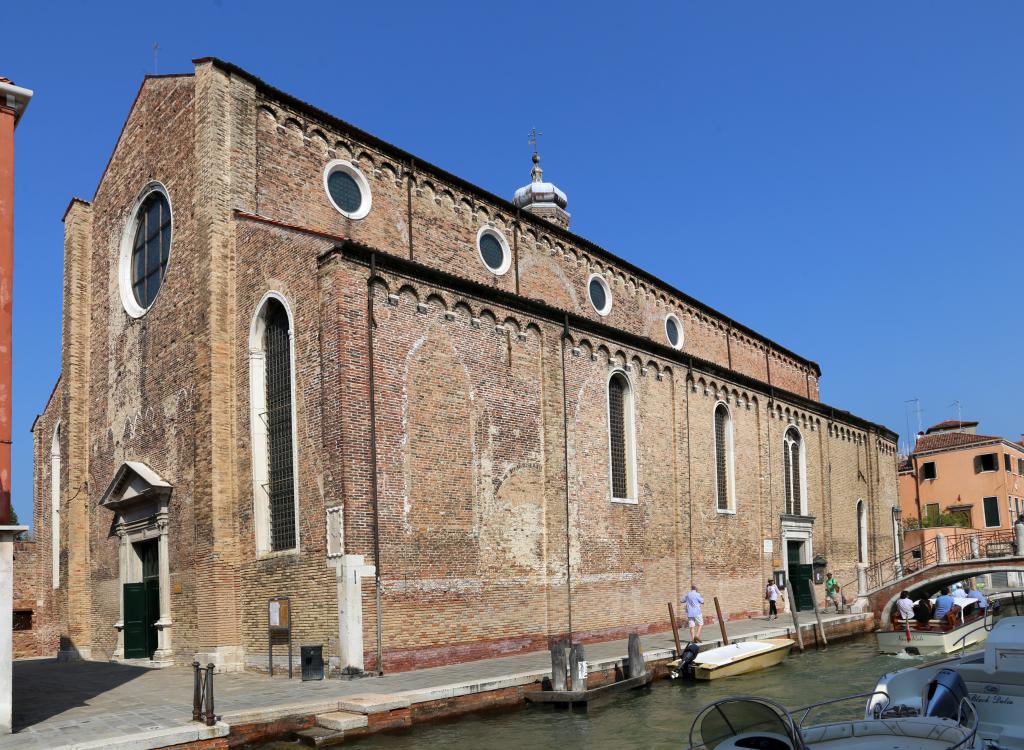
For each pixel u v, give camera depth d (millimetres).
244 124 26703
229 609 24375
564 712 20312
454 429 25188
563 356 29594
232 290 25906
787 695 22891
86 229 34469
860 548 50500
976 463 68875
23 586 38906
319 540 22438
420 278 24844
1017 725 13000
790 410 43906
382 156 30109
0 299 16125
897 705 13000
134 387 29844
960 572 39656
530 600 26766
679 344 42406
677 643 26125
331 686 20062
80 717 16844
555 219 46812
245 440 24953
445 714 19094
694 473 35500
